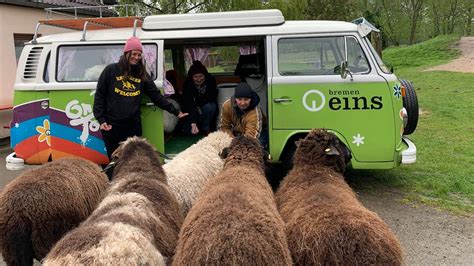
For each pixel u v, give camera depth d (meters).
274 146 6.03
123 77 5.37
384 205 6.09
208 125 6.91
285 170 6.13
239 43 7.51
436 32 46.94
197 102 6.83
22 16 11.57
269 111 5.98
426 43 33.75
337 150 4.08
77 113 5.94
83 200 3.90
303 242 2.97
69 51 6.04
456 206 6.04
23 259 3.52
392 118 5.87
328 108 5.92
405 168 7.73
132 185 3.50
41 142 6.01
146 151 3.99
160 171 3.93
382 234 2.91
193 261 2.57
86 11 13.74
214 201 2.97
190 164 4.62
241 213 2.77
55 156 6.00
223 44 7.59
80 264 2.39
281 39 5.99
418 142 9.55
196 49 7.96
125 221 2.85
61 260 2.43
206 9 13.42
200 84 6.78
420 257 4.66
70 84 5.91
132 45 5.27
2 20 10.92
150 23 6.20
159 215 3.25
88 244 2.53
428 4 44.75
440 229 5.33
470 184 6.85
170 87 6.27
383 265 2.79
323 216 3.04
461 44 31.42
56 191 3.68
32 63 6.03
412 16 44.25
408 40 47.88
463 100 14.69
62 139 5.98
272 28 6.02
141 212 3.05
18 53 11.64
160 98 5.69
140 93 5.52
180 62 8.11
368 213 3.09
